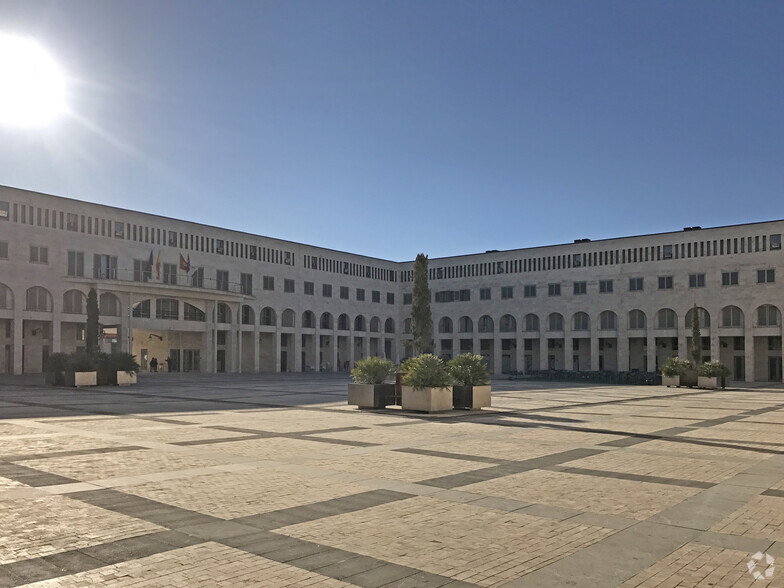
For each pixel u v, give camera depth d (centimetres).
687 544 712
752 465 1216
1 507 848
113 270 5938
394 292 8969
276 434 1616
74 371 3794
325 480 1035
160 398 2908
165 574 603
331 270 8106
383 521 791
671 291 6725
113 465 1159
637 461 1252
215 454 1289
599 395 3494
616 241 7112
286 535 730
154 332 6575
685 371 4578
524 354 7806
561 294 7444
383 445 1434
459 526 773
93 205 5841
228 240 6975
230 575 602
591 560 655
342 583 585
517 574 613
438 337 8425
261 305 7262
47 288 5472
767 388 4750
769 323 6203
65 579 590
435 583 587
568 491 971
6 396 3008
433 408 2230
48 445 1401
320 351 8150
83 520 786
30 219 5431
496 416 2155
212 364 6569
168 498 903
